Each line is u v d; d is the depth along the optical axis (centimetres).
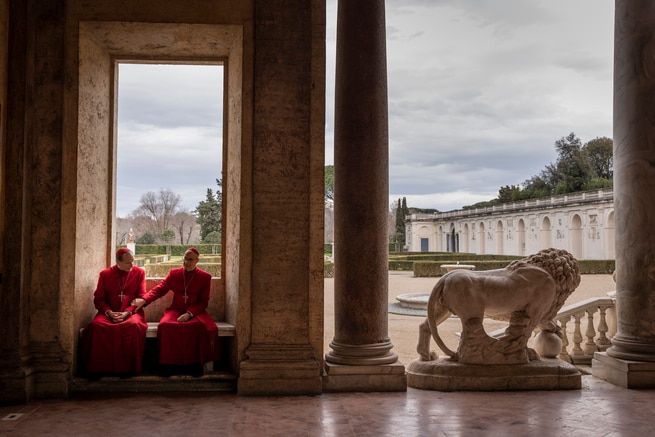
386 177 759
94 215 789
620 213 790
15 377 659
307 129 734
